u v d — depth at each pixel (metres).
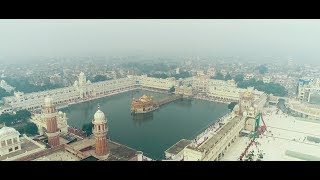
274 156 154.75
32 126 197.62
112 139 186.88
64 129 191.75
